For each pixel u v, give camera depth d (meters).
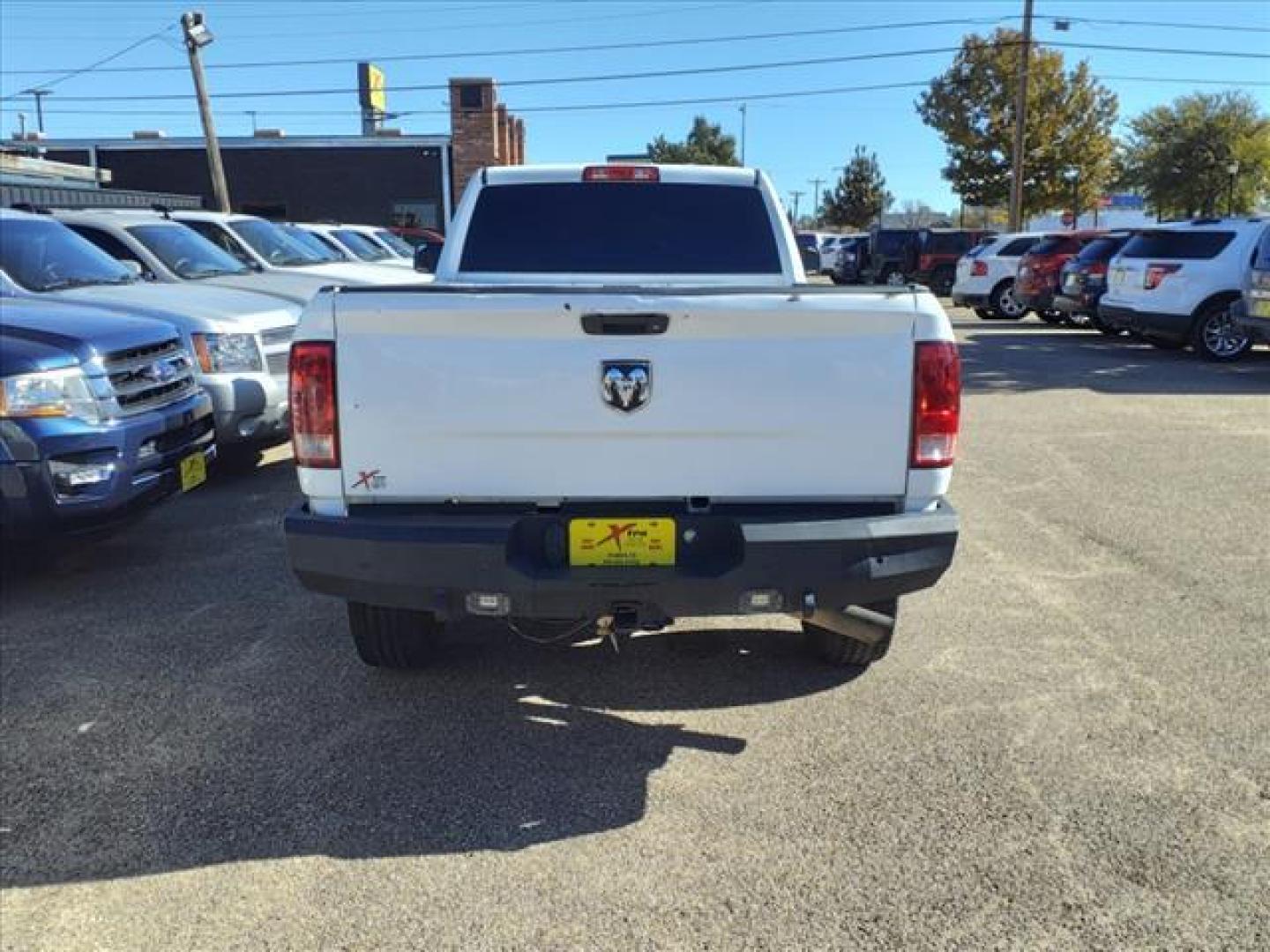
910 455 3.47
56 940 2.78
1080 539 6.16
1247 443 8.79
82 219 9.53
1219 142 54.00
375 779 3.57
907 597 5.25
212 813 3.37
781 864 3.08
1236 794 3.42
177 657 4.60
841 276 37.97
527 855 3.14
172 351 5.92
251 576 5.70
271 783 3.55
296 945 2.75
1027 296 19.73
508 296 3.32
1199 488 7.32
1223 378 12.52
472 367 3.36
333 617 5.07
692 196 5.41
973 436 9.11
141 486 5.43
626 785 3.53
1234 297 13.86
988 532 6.33
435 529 3.36
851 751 3.73
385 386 3.38
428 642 4.36
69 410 5.07
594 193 5.39
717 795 3.46
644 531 3.40
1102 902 2.89
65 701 4.17
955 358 3.46
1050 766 3.61
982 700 4.12
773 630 4.88
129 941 2.77
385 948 2.74
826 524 3.38
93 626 4.97
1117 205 61.06
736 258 5.36
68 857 3.13
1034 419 9.91
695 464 3.44
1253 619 4.93
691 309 3.32
